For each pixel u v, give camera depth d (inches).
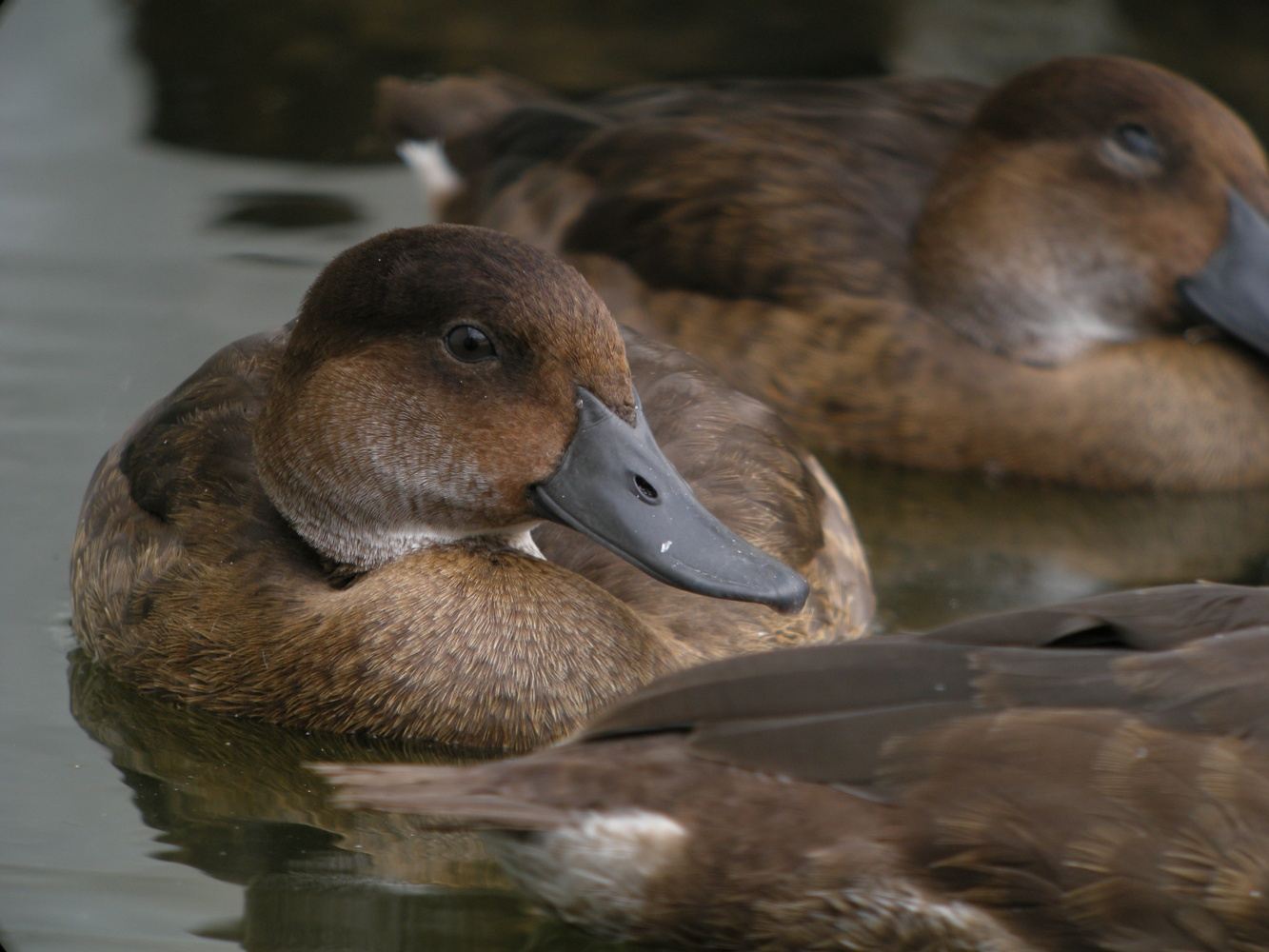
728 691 259.6
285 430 335.6
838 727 255.8
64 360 472.4
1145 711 253.6
